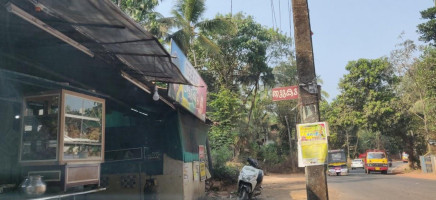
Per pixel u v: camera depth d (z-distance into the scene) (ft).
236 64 101.04
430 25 76.59
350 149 231.71
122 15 13.00
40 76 19.10
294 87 17.98
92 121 18.24
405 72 90.22
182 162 31.09
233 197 42.83
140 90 24.14
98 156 18.47
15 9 11.48
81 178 17.04
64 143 16.14
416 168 111.65
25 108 16.61
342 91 116.88
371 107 105.29
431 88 79.66
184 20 56.85
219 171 52.44
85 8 12.64
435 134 94.38
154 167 31.14
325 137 16.78
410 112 101.19
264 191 52.08
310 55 17.40
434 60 77.77
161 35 54.34
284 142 136.77
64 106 16.38
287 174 113.39
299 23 17.67
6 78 15.65
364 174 108.58
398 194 44.57
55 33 13.69
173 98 26.78
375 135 213.66
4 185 15.61
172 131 31.17
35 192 14.48
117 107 28.22
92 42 16.31
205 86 42.19
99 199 29.40
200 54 93.15
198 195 38.01
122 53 17.78
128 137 31.17
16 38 14.90
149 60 18.70
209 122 46.19
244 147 96.89
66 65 18.65
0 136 17.11
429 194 43.70
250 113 107.55
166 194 30.66
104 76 20.90
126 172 30.89
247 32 100.63
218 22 58.23
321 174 16.63
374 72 109.60
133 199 30.37
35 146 16.21
